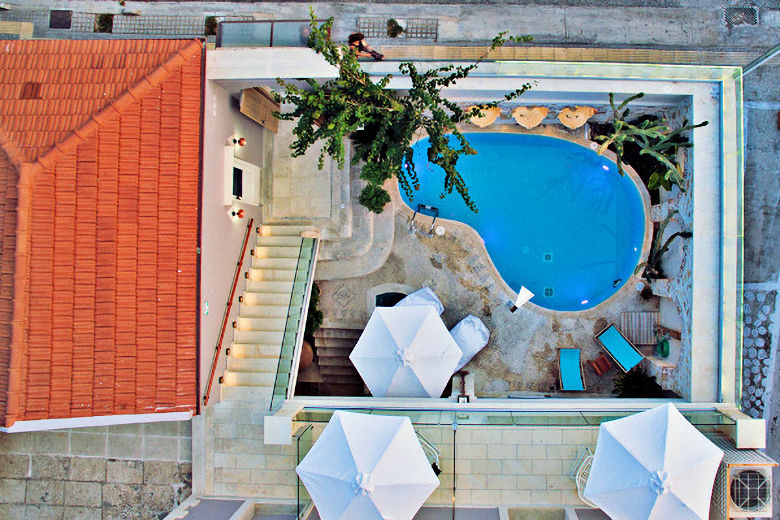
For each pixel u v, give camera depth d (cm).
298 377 1445
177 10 1577
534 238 1521
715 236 1184
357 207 1414
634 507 976
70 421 981
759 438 1041
